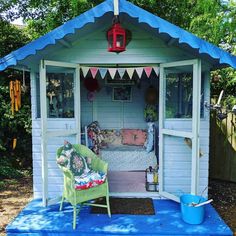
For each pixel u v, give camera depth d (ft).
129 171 15.66
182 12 22.15
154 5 22.03
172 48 12.14
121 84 17.47
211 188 16.30
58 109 12.51
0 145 19.11
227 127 17.30
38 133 12.92
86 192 10.64
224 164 17.65
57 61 11.85
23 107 20.07
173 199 12.35
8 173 18.93
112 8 10.18
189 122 12.05
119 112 17.71
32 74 12.66
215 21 14.12
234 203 13.80
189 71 11.64
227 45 16.12
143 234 9.96
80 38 12.15
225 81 18.51
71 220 10.86
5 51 20.83
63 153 11.50
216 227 10.28
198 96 11.01
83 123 17.49
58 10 21.94
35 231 10.14
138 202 12.64
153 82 17.42
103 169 11.68
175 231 9.98
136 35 12.21
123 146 16.93
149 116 17.08
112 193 13.35
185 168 12.69
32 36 22.24
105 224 10.52
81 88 17.25
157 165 14.62
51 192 13.05
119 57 12.30
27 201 14.26
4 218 12.17
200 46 10.31
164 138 12.72
